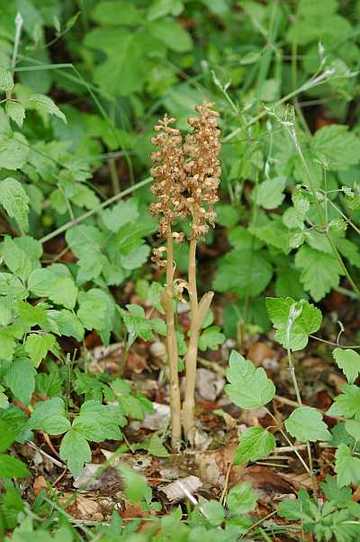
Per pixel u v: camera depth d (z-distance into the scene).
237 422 1.38
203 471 1.30
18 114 1.26
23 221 1.28
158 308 1.32
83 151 1.56
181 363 1.33
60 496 1.25
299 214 1.28
